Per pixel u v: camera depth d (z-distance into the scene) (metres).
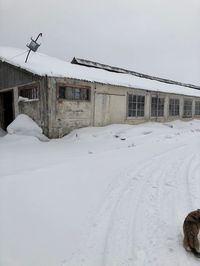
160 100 17.41
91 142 10.59
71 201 4.68
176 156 8.29
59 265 3.04
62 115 11.77
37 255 3.21
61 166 6.75
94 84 12.94
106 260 3.11
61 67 14.17
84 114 12.64
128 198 4.85
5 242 3.42
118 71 23.80
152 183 5.67
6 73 14.23
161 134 12.54
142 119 15.99
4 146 9.55
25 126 11.72
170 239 3.51
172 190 5.23
